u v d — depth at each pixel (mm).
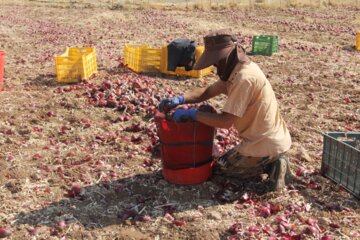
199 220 4453
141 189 5027
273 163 4895
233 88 4512
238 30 18766
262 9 26734
